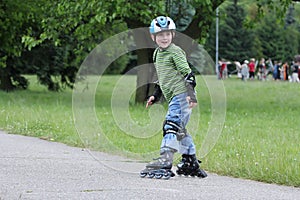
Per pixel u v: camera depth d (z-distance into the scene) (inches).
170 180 332.2
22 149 435.2
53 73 1257.4
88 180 325.4
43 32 985.5
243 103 1017.5
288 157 398.3
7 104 808.3
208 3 840.9
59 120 606.5
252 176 344.5
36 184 311.9
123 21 916.6
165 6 872.3
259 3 1023.6
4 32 1041.5
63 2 869.2
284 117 762.2
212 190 306.3
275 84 1749.5
